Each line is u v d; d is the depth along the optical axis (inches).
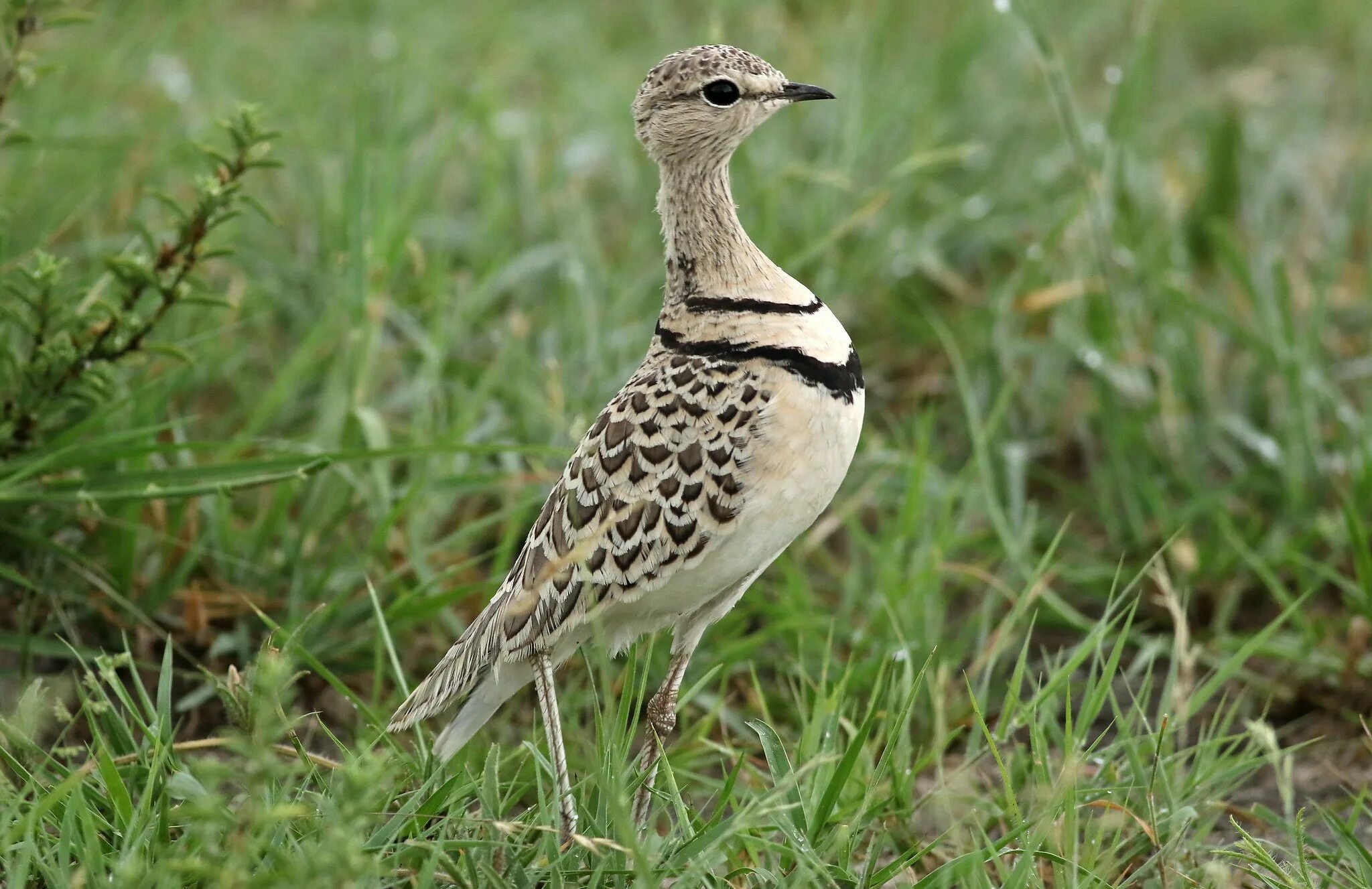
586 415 442.6
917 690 310.7
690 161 315.3
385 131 533.0
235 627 392.2
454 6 684.1
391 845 277.3
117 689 303.7
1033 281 506.6
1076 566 443.8
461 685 314.5
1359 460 450.3
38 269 357.1
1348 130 654.5
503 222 522.6
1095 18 712.4
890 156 569.0
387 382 487.5
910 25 671.8
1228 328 468.4
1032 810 303.4
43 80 508.1
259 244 510.9
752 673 348.2
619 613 313.9
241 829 242.8
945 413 492.1
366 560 383.6
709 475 298.4
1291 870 304.3
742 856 303.3
